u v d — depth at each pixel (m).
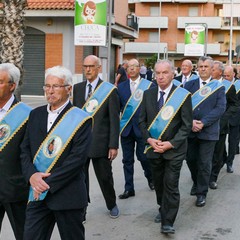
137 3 56.56
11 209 4.22
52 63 22.19
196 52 25.12
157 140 5.44
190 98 5.46
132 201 6.94
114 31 26.31
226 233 5.64
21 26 9.21
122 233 5.59
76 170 3.78
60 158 3.80
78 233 3.91
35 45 22.27
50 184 3.72
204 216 6.29
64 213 3.84
